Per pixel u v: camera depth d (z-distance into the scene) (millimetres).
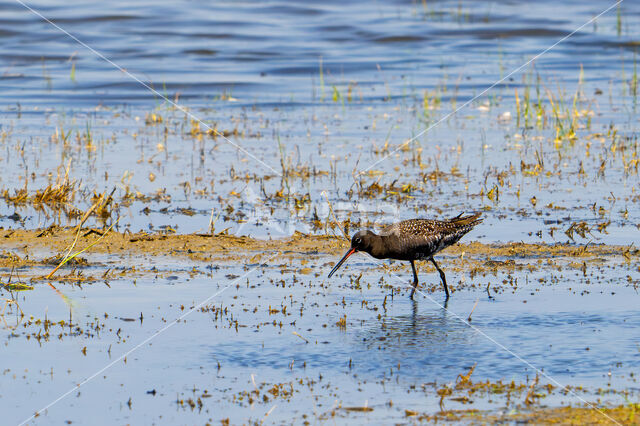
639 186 19453
